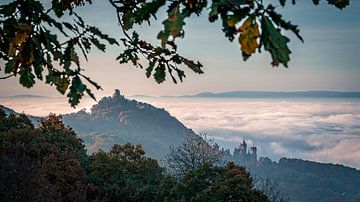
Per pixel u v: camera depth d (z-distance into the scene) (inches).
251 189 598.2
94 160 858.1
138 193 681.6
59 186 662.5
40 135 890.7
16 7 70.4
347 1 57.9
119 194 695.7
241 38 43.6
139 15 52.2
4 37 75.2
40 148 760.3
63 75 71.1
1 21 71.9
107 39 74.6
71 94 68.4
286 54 42.3
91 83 69.0
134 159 876.0
